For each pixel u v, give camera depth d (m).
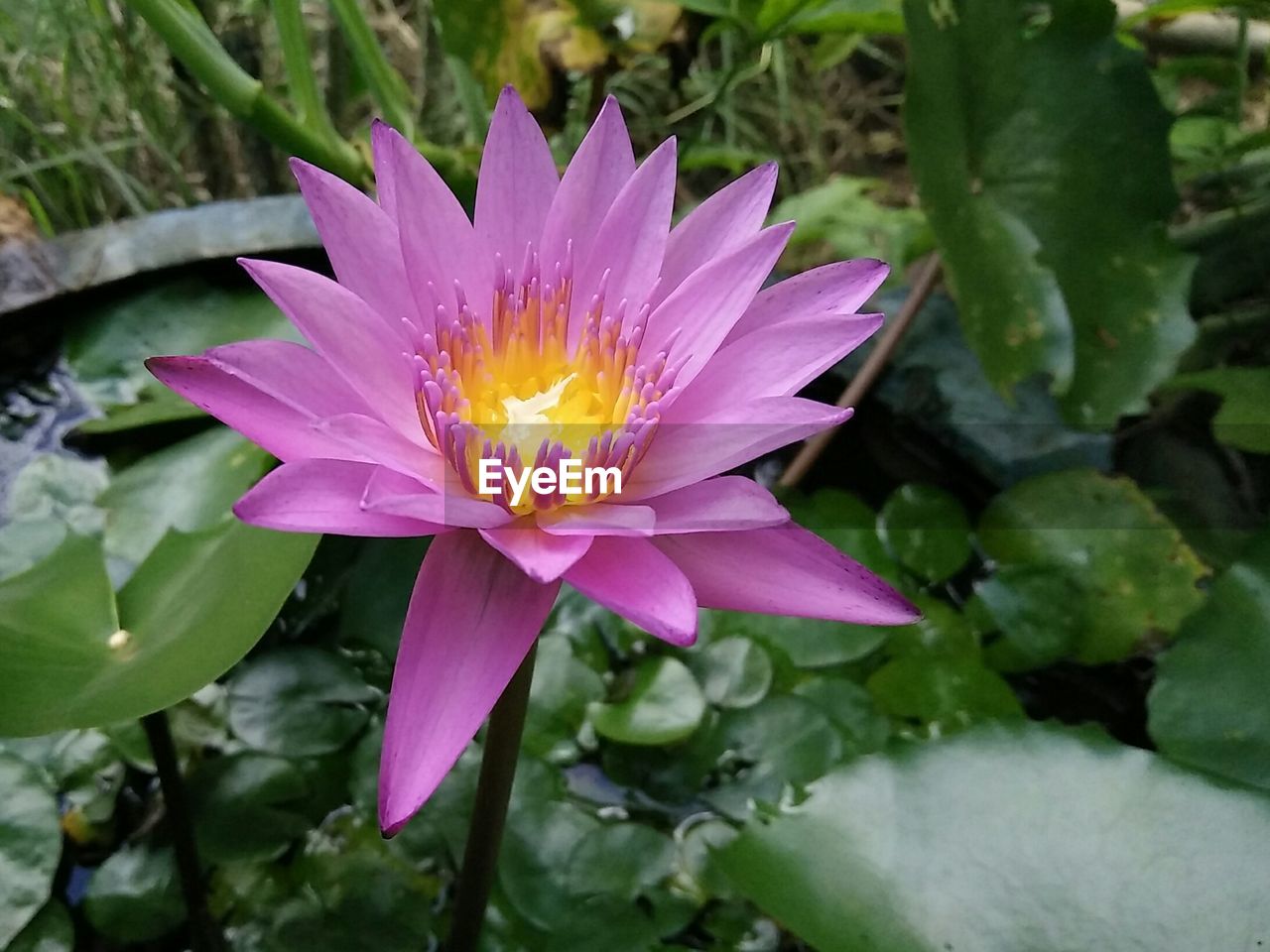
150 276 0.31
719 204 0.17
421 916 0.23
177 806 0.21
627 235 0.17
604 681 0.27
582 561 0.15
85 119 0.43
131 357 0.31
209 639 0.17
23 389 0.30
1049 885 0.19
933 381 0.34
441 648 0.14
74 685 0.17
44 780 0.22
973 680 0.28
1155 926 0.18
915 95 0.25
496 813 0.17
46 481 0.28
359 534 0.14
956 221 0.27
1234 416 0.30
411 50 0.51
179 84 0.40
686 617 0.13
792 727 0.26
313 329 0.15
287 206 0.33
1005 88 0.28
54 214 0.42
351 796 0.25
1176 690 0.25
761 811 0.21
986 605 0.29
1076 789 0.20
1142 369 0.28
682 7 0.30
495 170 0.17
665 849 0.24
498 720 0.16
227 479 0.28
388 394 0.15
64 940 0.21
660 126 0.51
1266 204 0.38
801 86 0.57
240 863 0.23
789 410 0.14
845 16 0.30
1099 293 0.28
